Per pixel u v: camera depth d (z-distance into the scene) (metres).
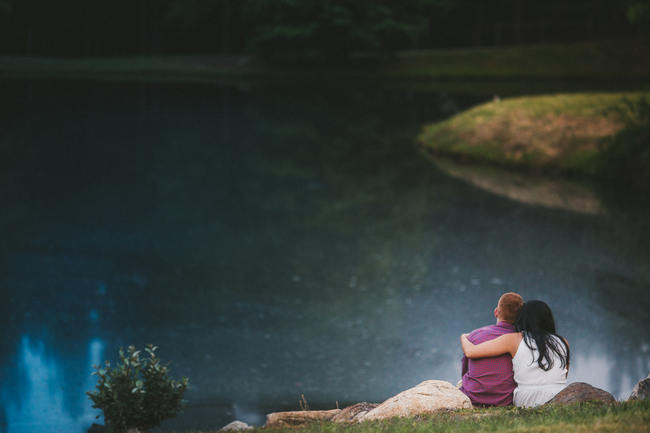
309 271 16.42
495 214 21.31
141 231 19.98
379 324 12.86
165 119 40.81
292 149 33.56
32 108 42.81
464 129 31.69
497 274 15.73
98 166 29.22
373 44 62.72
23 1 72.81
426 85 55.19
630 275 15.28
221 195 24.77
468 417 4.86
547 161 27.17
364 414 5.70
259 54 67.88
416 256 17.41
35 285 15.16
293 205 23.41
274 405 9.33
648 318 12.78
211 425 8.46
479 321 13.05
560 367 5.22
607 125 27.75
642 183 23.55
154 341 12.15
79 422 8.85
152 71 63.91
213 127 38.91
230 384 10.14
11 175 27.14
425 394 5.50
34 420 8.91
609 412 4.56
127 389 5.81
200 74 62.97
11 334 12.42
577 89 46.47
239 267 16.72
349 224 20.84
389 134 36.88
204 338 12.27
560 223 19.94
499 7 69.88
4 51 74.19
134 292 14.84
